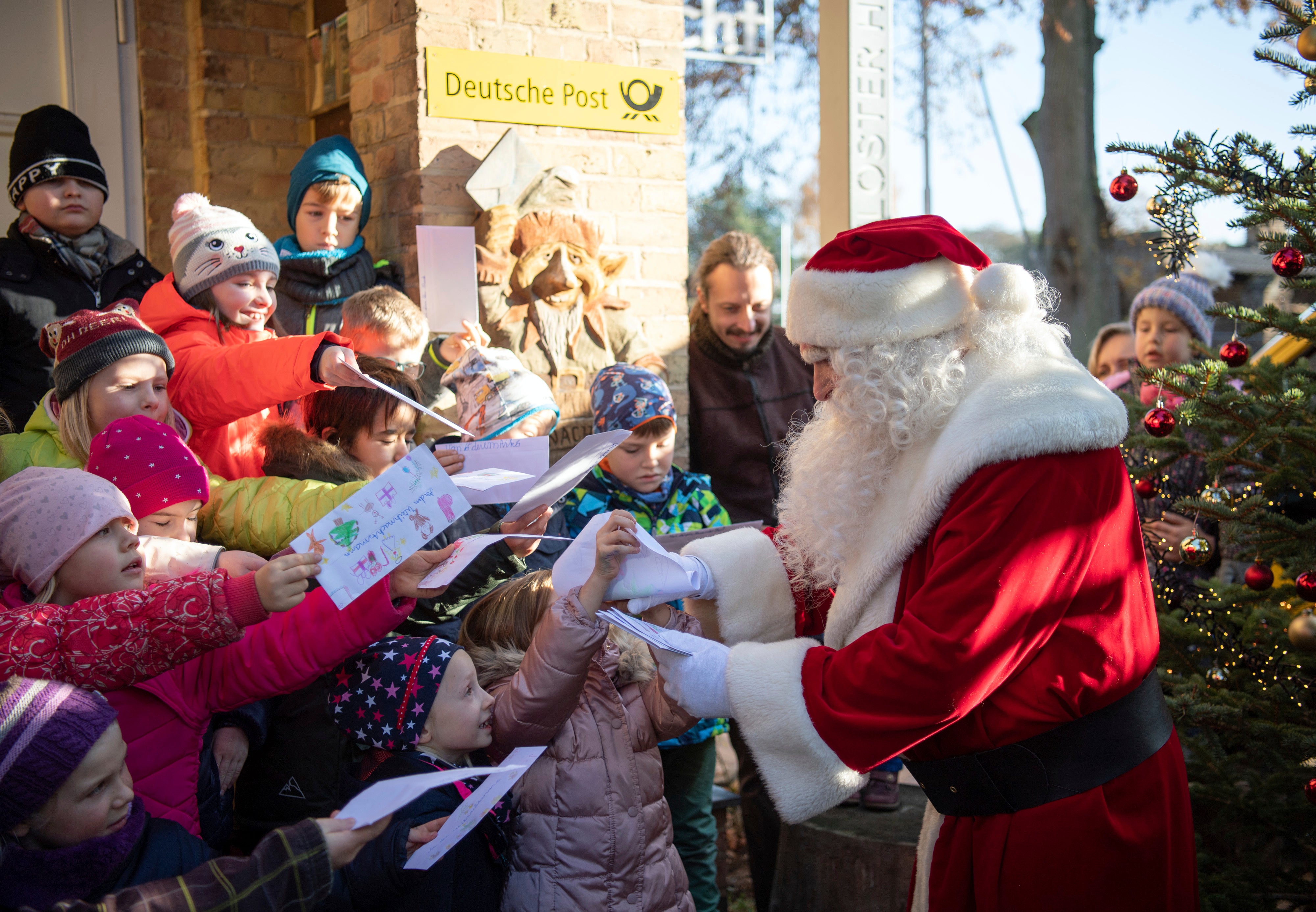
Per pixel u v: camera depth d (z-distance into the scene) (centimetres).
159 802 156
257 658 163
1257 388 232
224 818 176
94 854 130
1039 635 151
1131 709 157
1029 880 153
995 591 147
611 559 165
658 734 193
